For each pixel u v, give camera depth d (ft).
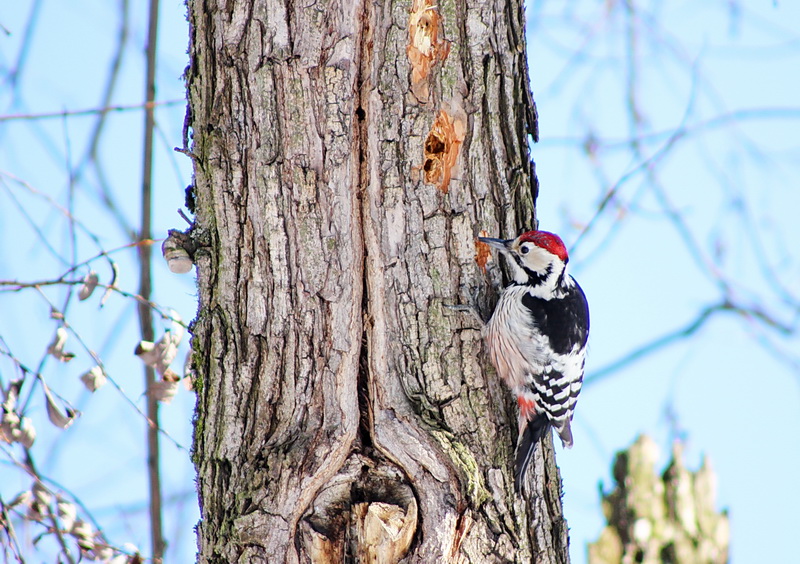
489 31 31.24
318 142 29.25
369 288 29.89
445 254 30.81
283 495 28.27
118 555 30.96
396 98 30.04
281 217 29.27
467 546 29.27
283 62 29.22
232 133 29.63
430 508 28.58
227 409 29.63
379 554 27.76
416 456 29.01
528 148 33.14
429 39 30.55
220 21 29.78
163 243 30.45
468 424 30.81
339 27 29.25
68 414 31.22
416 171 30.35
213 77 30.01
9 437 30.09
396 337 30.07
